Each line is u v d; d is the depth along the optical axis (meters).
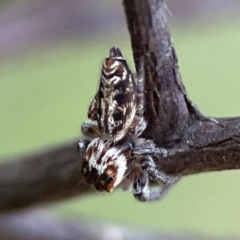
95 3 0.06
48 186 0.05
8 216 0.05
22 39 0.06
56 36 0.06
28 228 0.05
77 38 0.06
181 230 0.06
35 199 0.05
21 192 0.05
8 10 0.06
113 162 0.05
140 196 0.05
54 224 0.05
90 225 0.06
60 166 0.05
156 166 0.05
